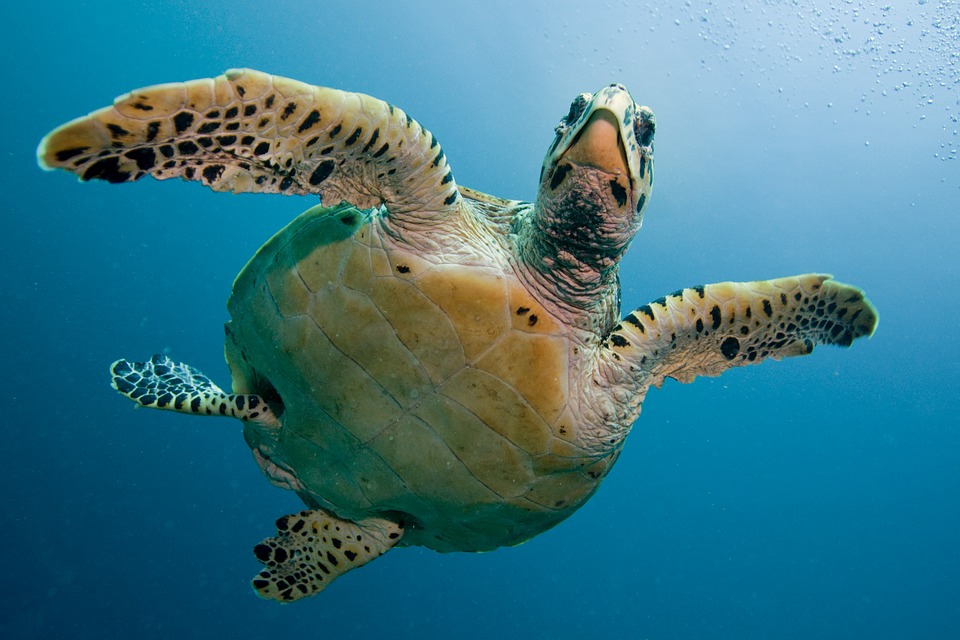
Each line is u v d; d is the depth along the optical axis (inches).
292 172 28.6
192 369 45.9
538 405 31.9
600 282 31.9
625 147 27.6
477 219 33.4
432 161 29.1
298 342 33.1
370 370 32.5
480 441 32.9
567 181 28.9
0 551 151.1
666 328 34.1
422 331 31.3
